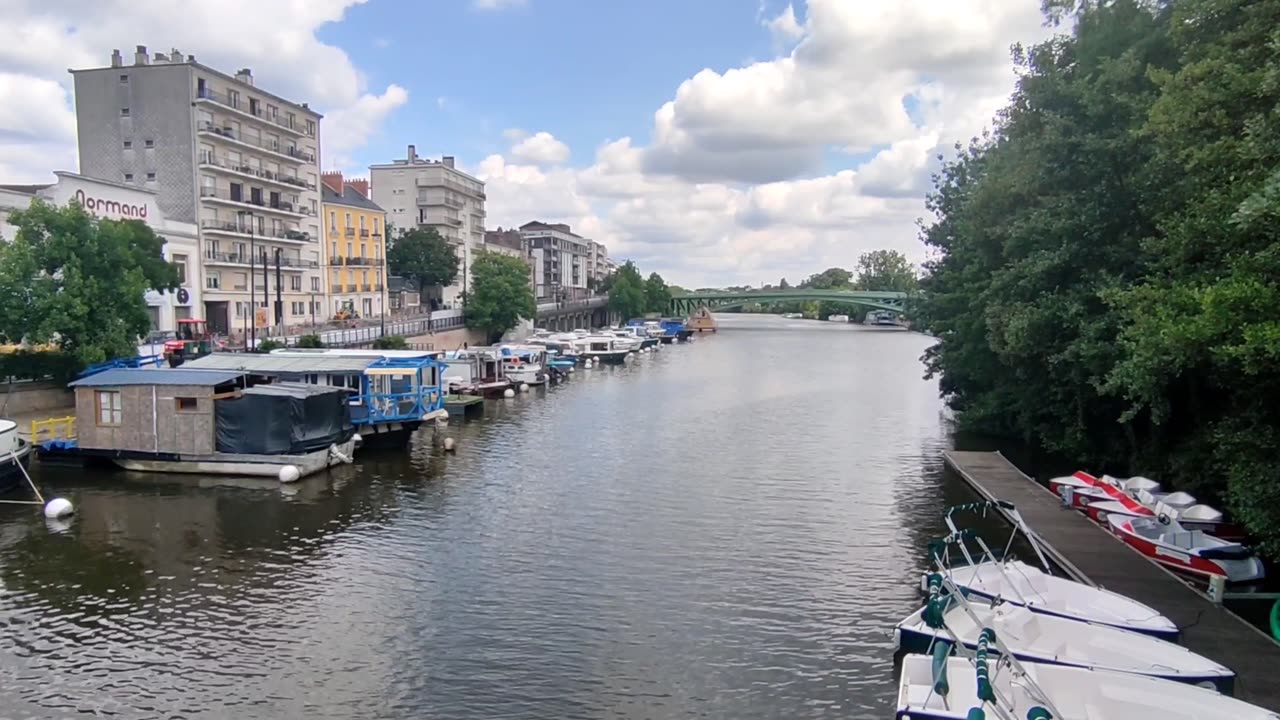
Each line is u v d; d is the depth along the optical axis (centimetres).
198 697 1388
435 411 3841
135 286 3791
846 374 6956
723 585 1883
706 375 6938
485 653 1547
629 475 3019
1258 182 1377
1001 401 3472
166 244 5881
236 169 6994
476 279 8456
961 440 3691
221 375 3095
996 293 2888
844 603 1773
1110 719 1109
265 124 7431
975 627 1395
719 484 2864
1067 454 2984
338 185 9125
